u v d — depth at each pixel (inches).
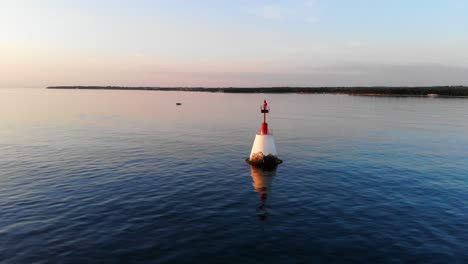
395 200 703.7
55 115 2800.2
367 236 531.8
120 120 2444.6
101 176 875.4
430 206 667.4
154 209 640.4
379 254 476.7
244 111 3479.3
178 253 474.6
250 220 593.6
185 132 1801.2
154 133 1749.5
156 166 995.9
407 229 558.6
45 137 1568.7
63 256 465.4
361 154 1207.6
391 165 1031.6
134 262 450.9
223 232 542.9
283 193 752.3
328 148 1336.1
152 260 455.8
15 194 724.7
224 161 1080.2
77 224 568.1
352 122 2383.1
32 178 853.2
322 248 492.4
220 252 478.6
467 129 1971.0
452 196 731.4
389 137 1647.4
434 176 901.8
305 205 673.0
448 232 548.7
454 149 1320.1
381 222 587.2
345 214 624.1
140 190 758.5
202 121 2416.3
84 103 4800.7
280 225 572.4
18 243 502.0
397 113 3211.1
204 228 557.3
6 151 1211.2
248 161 1067.3
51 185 792.3
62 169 948.0
